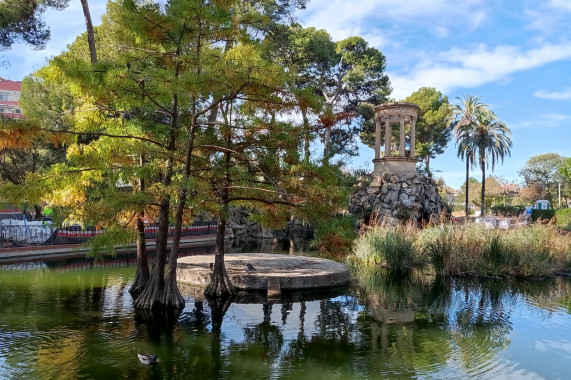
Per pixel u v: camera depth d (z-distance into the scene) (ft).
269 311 32.94
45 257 56.90
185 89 26.99
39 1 53.11
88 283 41.01
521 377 20.99
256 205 38.14
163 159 33.76
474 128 150.82
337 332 27.99
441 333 28.17
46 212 64.28
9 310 30.73
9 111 181.68
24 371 20.15
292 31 99.71
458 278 49.24
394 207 95.45
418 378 20.72
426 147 159.74
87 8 46.55
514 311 34.40
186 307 33.17
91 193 35.06
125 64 29.63
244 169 34.45
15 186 28.25
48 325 27.50
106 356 22.41
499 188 208.95
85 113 33.73
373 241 55.36
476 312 33.94
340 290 41.52
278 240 93.81
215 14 29.76
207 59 27.66
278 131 32.73
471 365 22.47
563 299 39.24
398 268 52.44
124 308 32.07
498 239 52.42
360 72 127.75
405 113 105.40
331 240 31.01
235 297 37.17
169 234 78.54
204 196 30.71
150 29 30.40
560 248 55.77
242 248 76.54
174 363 21.75
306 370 21.44
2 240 57.26
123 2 29.89
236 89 28.81
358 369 21.74
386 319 31.50
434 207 100.32
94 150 33.99
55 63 27.45
